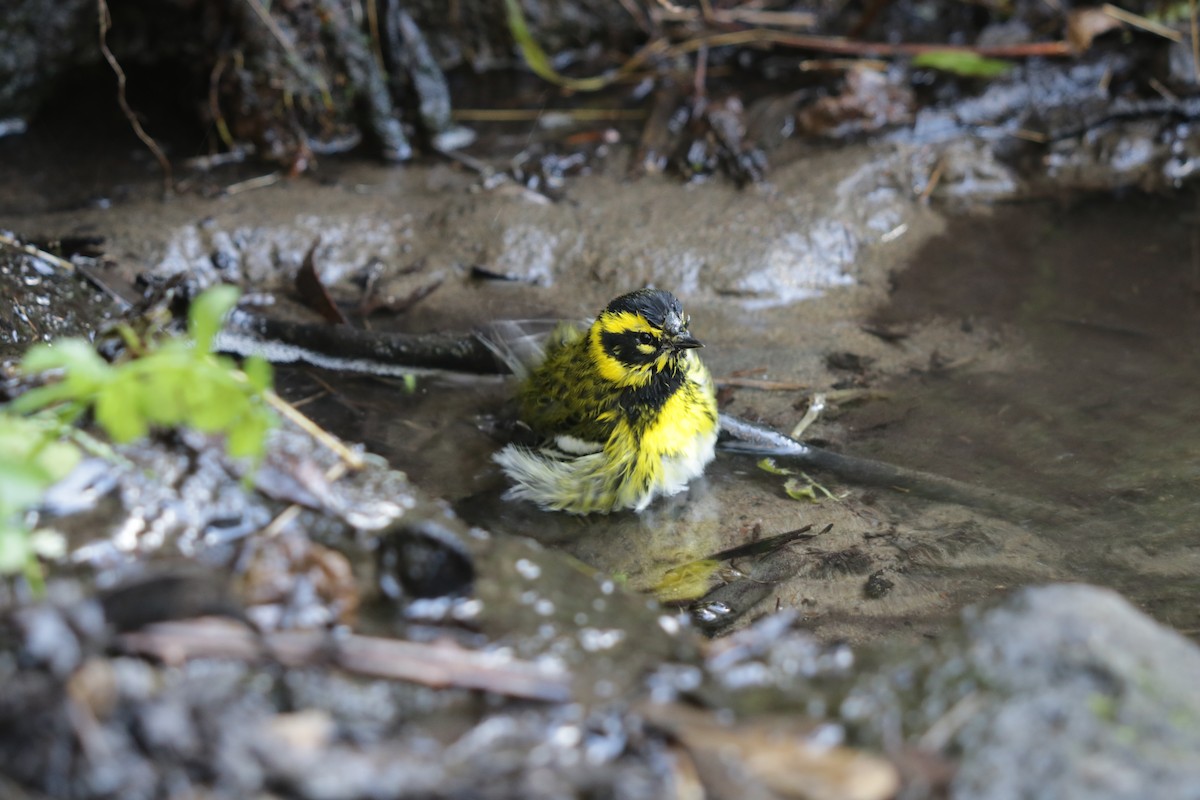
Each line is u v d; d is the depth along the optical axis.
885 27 18.02
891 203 14.78
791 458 10.66
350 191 14.84
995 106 16.38
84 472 6.96
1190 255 13.78
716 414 10.68
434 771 5.22
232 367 6.79
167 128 16.14
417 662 5.88
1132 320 12.52
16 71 15.77
